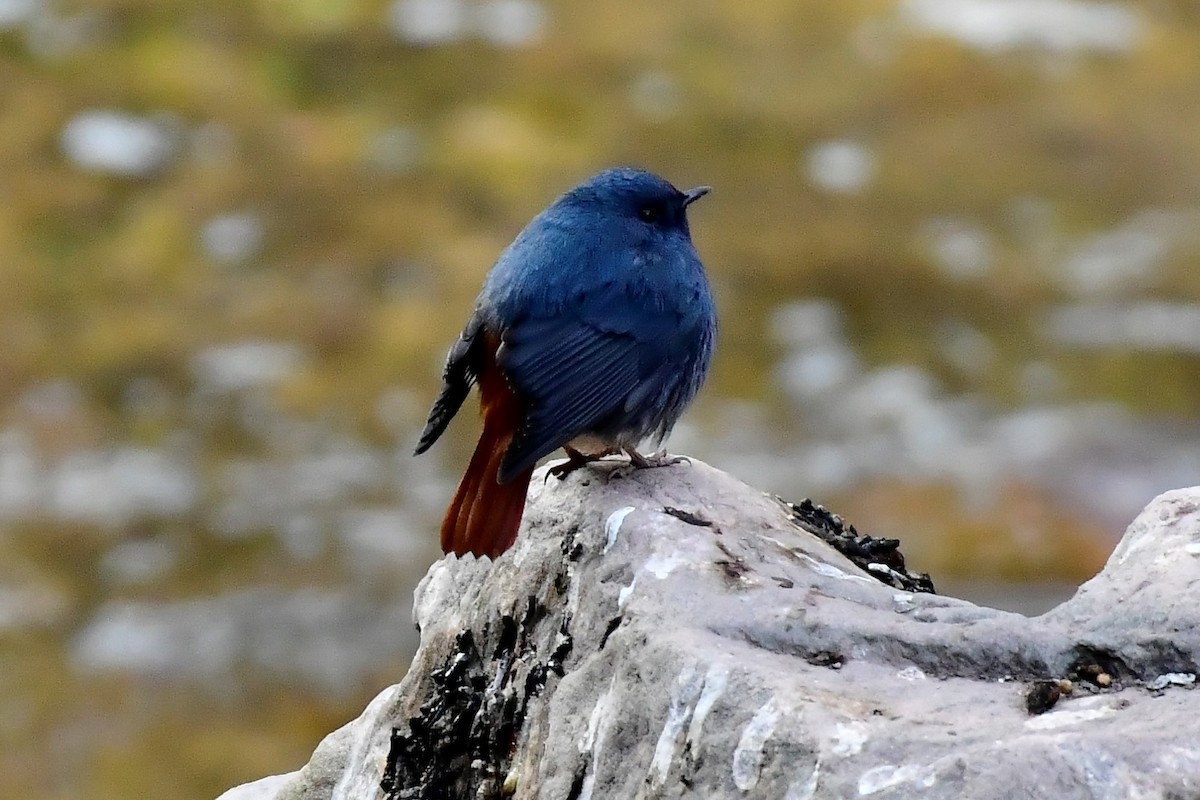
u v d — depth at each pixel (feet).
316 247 87.04
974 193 93.71
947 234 89.10
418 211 90.07
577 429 21.50
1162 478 64.23
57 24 111.14
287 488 65.05
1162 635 16.83
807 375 73.92
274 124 100.53
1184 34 115.85
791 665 16.96
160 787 45.39
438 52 110.52
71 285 83.35
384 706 21.34
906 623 17.40
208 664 51.65
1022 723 15.58
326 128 100.32
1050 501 62.13
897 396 72.18
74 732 47.24
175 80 104.22
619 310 22.25
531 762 18.70
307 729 47.24
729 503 20.95
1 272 82.94
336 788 21.53
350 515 62.80
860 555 21.83
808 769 15.39
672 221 23.79
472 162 96.07
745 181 94.48
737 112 103.35
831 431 69.26
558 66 108.58
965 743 15.14
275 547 60.03
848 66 109.91
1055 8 119.03
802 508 22.94
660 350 22.58
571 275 22.12
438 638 21.04
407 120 102.06
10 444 68.74
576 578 19.57
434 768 19.95
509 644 20.11
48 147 95.91
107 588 56.65
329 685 49.83
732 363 75.15
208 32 111.14
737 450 67.36
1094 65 109.91
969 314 80.02
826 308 80.53
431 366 75.82
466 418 71.77
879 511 61.72
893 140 100.32
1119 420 70.03
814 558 19.95
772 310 79.97
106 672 50.57
